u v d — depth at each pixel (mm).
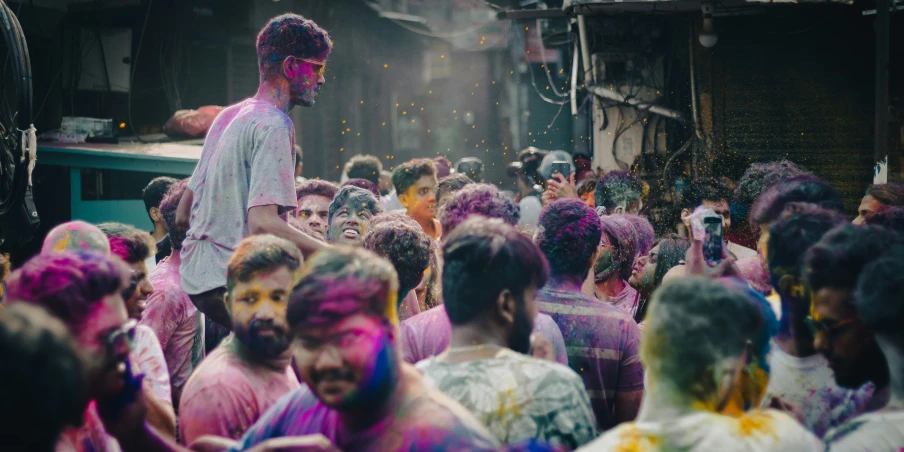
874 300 2072
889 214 3646
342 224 3998
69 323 1858
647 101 10492
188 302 3721
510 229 2346
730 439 1799
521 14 11875
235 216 3395
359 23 17281
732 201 5113
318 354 1715
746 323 1895
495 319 2260
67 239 2818
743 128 10227
